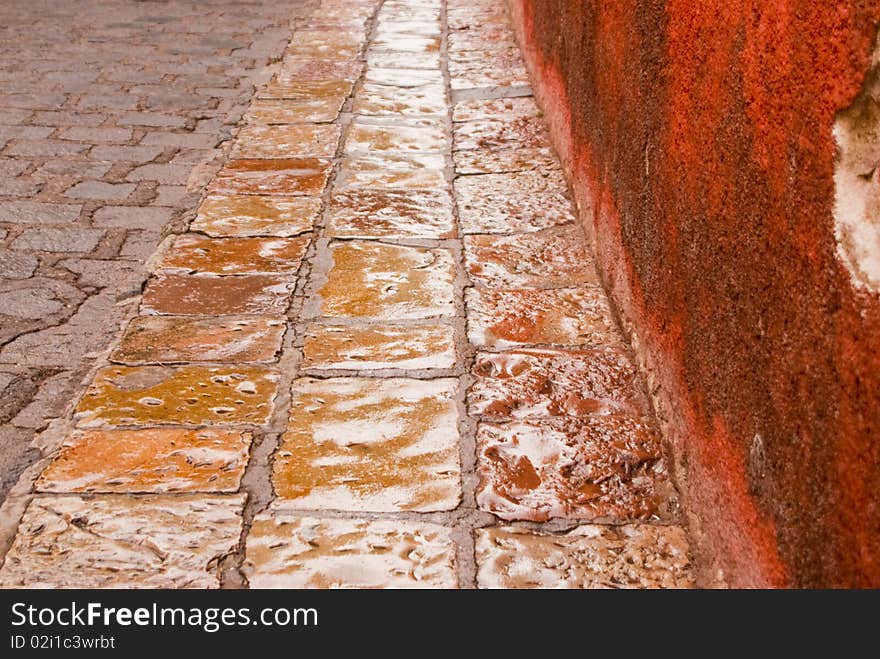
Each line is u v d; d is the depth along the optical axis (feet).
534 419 9.91
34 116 18.29
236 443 9.45
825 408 5.61
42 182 15.49
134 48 22.99
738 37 7.11
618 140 11.68
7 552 8.07
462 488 8.93
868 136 5.11
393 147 17.47
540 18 19.27
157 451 9.31
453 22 25.82
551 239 13.94
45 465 9.10
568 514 8.66
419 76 21.47
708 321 8.02
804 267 5.90
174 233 13.91
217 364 10.78
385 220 14.52
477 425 9.79
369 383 10.47
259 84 20.77
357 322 11.71
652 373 10.08
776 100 6.33
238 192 15.40
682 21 8.68
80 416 9.81
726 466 7.53
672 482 9.06
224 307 12.03
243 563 8.02
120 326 11.58
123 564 7.99
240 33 24.58
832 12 5.47
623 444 9.53
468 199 15.30
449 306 12.10
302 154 17.03
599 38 12.92
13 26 24.45
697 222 8.30
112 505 8.59
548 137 17.79
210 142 17.52
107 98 19.47
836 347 5.46
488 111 19.21
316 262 13.24
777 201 6.34
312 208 14.89
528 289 12.53
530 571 7.99
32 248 13.42
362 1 28.02
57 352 11.04
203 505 8.63
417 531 8.39
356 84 20.77
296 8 27.20
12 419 9.83
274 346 11.16
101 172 16.01
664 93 9.39
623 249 11.48
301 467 9.14
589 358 10.95
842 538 5.41
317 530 8.37
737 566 7.22
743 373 7.09
